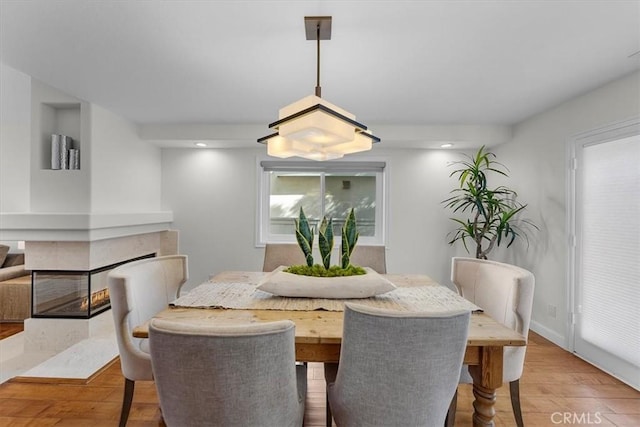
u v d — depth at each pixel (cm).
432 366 116
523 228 358
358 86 263
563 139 301
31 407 209
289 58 216
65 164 305
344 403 126
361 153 427
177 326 105
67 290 302
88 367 257
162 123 376
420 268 426
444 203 425
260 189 430
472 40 192
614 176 251
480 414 141
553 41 192
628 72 236
